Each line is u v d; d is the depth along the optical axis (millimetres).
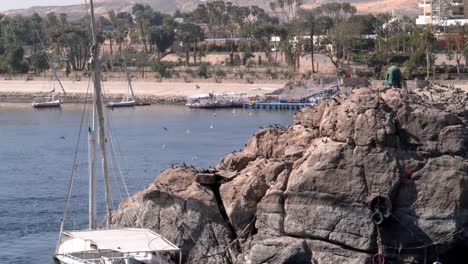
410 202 110062
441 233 109000
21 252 137375
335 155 111375
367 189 110438
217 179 120812
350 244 110500
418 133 111000
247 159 126250
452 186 109000
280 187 114375
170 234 117375
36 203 174750
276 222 113562
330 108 115812
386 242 110250
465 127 111125
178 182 121875
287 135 124812
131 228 115125
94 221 122438
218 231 117000
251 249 112188
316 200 111875
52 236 147375
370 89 117125
